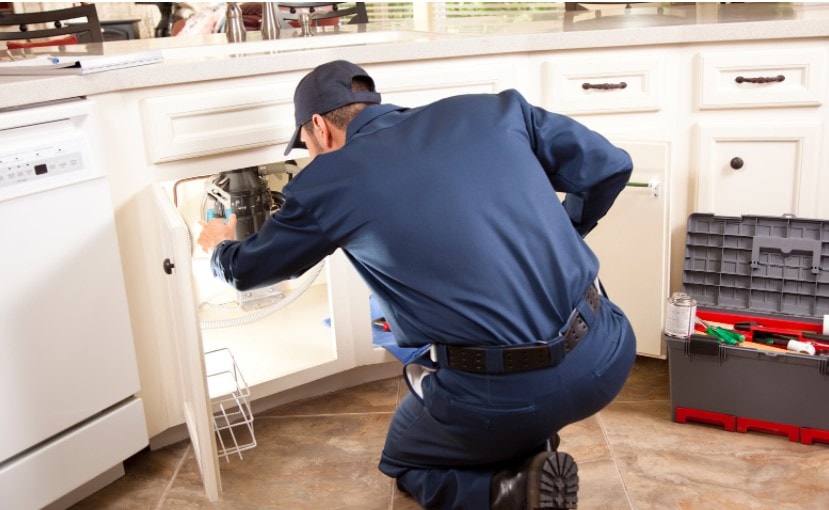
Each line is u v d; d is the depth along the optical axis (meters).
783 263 2.22
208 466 1.74
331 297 2.27
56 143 1.72
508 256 1.42
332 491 1.93
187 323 1.63
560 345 1.45
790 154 2.38
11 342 1.68
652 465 1.97
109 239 1.85
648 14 2.86
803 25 2.25
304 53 2.08
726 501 1.81
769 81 2.32
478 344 1.45
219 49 2.48
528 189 1.45
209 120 2.00
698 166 2.45
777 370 2.01
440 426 1.61
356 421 2.24
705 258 2.32
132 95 1.89
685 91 2.41
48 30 3.05
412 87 2.25
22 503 1.75
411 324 1.52
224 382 2.21
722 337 2.10
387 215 1.41
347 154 1.45
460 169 1.42
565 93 2.43
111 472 2.01
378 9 4.66
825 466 1.93
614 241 2.38
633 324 2.43
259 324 2.62
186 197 2.49
